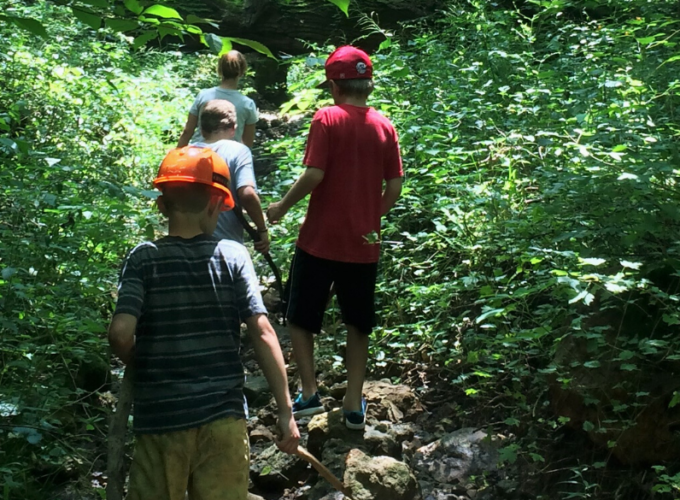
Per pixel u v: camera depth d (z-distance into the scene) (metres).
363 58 4.29
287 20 11.13
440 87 7.51
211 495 2.76
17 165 5.05
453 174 6.12
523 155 5.91
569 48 8.16
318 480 4.07
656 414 3.69
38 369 4.09
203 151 2.99
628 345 3.84
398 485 3.82
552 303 4.78
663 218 4.05
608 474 3.83
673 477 3.41
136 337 2.85
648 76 6.12
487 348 4.70
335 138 4.19
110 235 4.86
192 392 2.78
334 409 4.62
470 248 5.21
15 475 3.63
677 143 4.80
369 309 4.32
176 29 2.72
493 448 4.22
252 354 5.59
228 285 2.88
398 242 5.85
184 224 2.94
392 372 5.13
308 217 4.34
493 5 9.38
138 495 2.77
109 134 8.37
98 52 10.62
